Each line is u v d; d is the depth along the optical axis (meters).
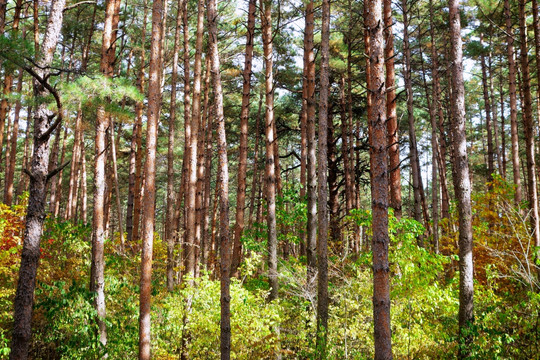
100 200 10.38
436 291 9.20
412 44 22.06
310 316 10.61
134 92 7.57
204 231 18.80
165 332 11.86
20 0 15.04
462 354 8.22
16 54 6.67
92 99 7.32
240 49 21.08
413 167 15.18
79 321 9.97
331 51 18.84
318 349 8.92
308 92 13.04
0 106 15.73
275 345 9.86
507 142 33.44
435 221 18.45
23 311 7.34
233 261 13.33
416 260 9.49
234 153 28.66
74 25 19.77
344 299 10.51
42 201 7.75
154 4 10.34
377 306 6.61
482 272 12.62
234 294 9.77
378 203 6.79
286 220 14.96
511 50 15.20
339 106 21.84
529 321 8.28
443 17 19.86
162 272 15.76
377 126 6.93
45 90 7.95
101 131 10.35
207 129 23.14
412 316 9.58
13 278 11.15
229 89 24.31
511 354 8.36
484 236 12.31
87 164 33.94
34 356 10.20
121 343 10.47
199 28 13.76
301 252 18.23
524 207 13.48
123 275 13.16
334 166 22.11
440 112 21.81
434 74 19.92
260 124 23.94
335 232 19.64
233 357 9.66
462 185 8.81
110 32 11.14
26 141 22.73
